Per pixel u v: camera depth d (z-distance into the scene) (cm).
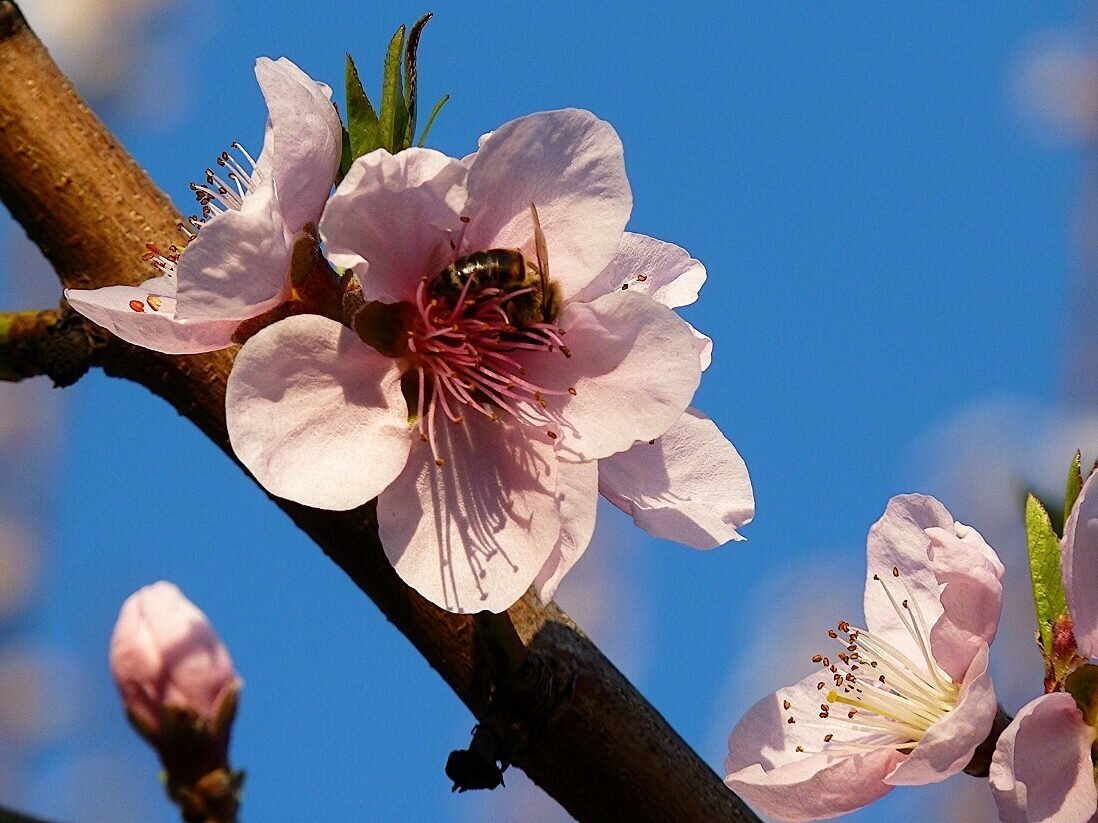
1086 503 58
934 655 58
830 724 60
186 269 55
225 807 57
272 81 56
